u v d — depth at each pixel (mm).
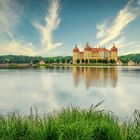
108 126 7207
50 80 60219
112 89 39156
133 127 7367
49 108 20031
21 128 7359
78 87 42906
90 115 8336
